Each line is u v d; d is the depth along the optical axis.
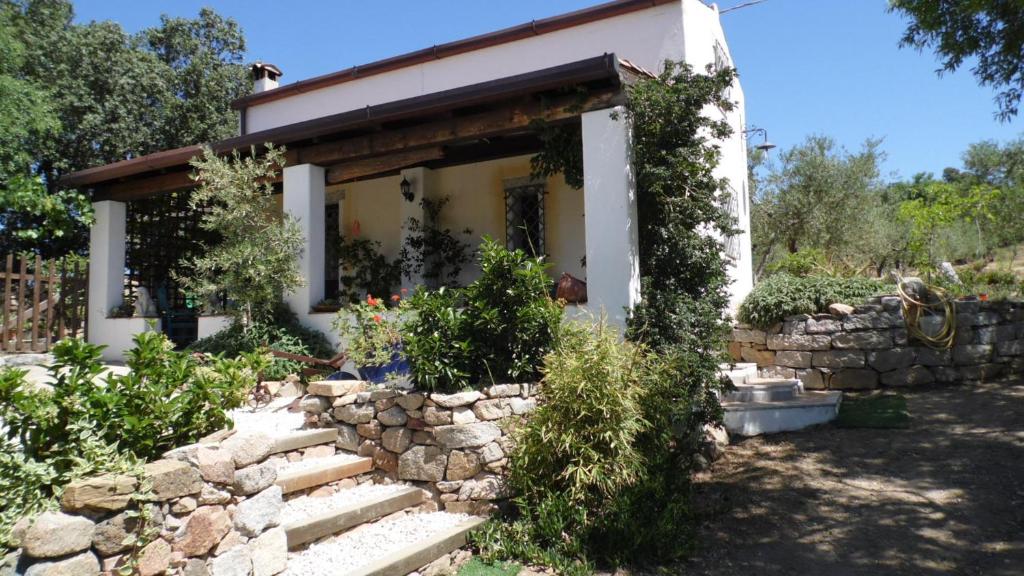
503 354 5.09
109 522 2.56
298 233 8.01
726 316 7.16
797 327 8.73
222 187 7.78
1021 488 5.07
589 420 4.59
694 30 8.78
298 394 6.52
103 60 14.42
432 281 10.20
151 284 11.34
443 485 4.51
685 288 6.71
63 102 13.16
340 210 11.42
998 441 6.06
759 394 7.60
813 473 5.79
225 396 3.52
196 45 17.41
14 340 9.03
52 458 2.86
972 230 19.55
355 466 4.70
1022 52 7.36
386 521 4.29
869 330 8.38
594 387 4.51
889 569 4.08
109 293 9.88
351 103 11.11
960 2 7.22
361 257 10.98
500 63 9.79
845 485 5.46
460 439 4.48
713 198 6.84
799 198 16.19
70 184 9.88
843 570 4.10
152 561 2.69
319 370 7.09
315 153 8.36
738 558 4.32
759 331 9.08
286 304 8.23
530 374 5.18
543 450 4.52
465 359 4.87
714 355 6.56
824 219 16.22
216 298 9.37
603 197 6.43
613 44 8.98
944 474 5.47
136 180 9.79
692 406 5.95
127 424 2.98
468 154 9.73
